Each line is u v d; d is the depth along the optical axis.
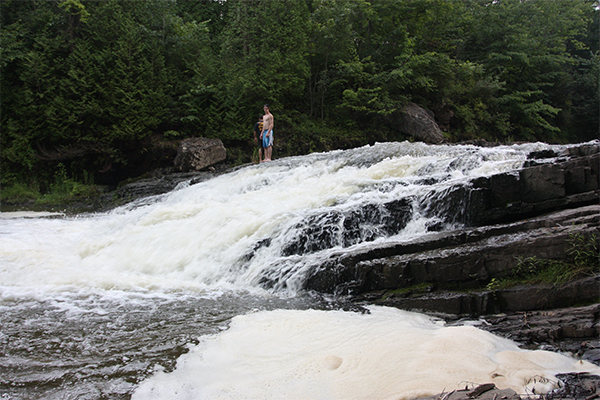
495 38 30.86
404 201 7.23
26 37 19.86
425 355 3.54
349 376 3.29
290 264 6.38
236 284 6.57
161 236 8.18
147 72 20.12
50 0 20.30
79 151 19.28
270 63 21.16
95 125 19.53
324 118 24.78
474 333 4.04
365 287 5.72
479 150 10.92
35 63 18.66
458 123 27.42
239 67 21.33
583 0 34.38
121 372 3.56
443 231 6.58
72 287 6.12
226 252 7.19
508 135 29.66
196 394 3.17
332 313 4.97
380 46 26.75
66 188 18.80
